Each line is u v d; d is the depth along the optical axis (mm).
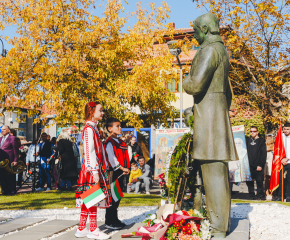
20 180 11789
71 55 13133
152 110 15891
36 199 7750
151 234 3670
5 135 9789
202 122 3824
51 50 13781
